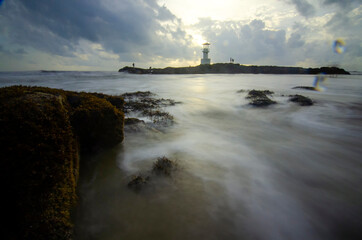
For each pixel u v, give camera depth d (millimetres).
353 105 13797
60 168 3088
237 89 24141
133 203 3635
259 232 3107
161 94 19531
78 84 28250
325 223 3326
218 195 3965
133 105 11984
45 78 39031
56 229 2723
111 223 3180
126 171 4699
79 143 4754
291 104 13703
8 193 2484
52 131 3229
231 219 3348
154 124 8500
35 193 2658
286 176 4805
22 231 2455
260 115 11352
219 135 7840
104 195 3818
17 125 2832
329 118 10648
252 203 3768
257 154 6070
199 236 2992
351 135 8008
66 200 3080
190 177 4566
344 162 5594
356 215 3512
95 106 5316
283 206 3711
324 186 4398
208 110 12602
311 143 7105
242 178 4645
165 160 5133
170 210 3496
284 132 8383
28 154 2730
